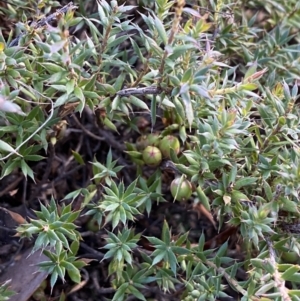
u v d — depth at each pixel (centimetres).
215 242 22
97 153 25
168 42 15
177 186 19
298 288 22
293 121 17
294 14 26
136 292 19
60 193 24
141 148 21
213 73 20
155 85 17
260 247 19
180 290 22
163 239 19
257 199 17
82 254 23
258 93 23
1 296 17
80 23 21
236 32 23
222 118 17
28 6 21
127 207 18
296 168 16
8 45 18
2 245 22
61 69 16
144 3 23
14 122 18
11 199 23
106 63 19
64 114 19
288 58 24
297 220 18
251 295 17
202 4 22
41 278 20
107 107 19
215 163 17
